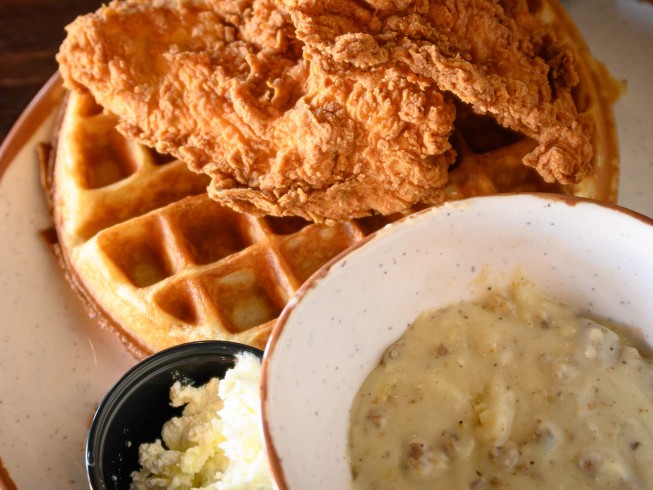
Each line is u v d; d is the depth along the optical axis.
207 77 0.19
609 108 0.22
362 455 0.14
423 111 0.17
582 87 0.21
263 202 0.18
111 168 0.22
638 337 0.15
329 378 0.14
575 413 0.14
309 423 0.13
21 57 0.26
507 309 0.15
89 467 0.15
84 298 0.21
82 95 0.21
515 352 0.14
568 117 0.18
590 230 0.14
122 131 0.20
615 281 0.15
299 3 0.17
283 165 0.18
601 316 0.15
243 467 0.15
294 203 0.18
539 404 0.14
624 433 0.14
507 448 0.14
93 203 0.21
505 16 0.19
